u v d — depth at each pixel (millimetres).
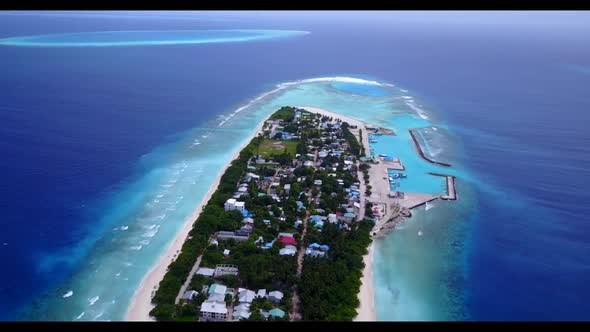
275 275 107312
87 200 144750
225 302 99625
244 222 132625
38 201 142375
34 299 101812
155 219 135375
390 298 106500
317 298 100562
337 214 141625
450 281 114062
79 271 111188
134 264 114062
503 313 103938
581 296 110188
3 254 116688
